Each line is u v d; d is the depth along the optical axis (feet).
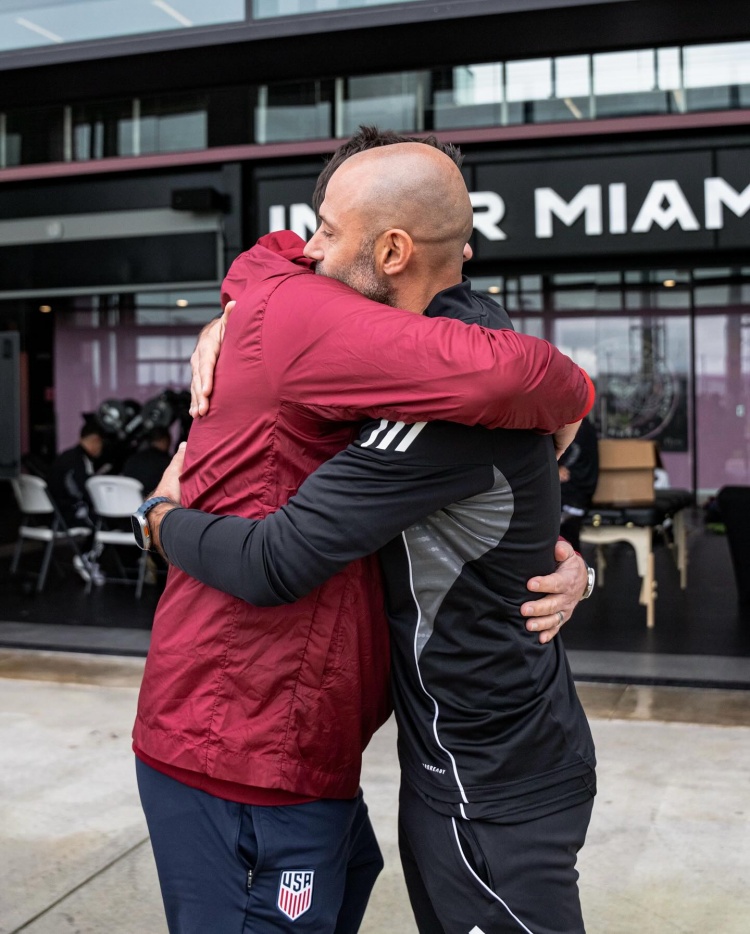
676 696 14.20
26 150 24.80
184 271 23.95
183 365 39.91
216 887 4.19
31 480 25.84
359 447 3.81
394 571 4.09
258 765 4.07
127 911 7.93
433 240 3.99
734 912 7.75
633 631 19.21
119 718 13.26
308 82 22.80
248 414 4.03
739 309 42.91
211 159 23.34
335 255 4.08
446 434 3.75
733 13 18.16
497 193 21.95
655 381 43.11
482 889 4.11
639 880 8.31
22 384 41.24
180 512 4.17
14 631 19.29
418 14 17.28
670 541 27.86
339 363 3.75
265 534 3.83
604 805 9.95
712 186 20.97
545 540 4.08
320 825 4.26
